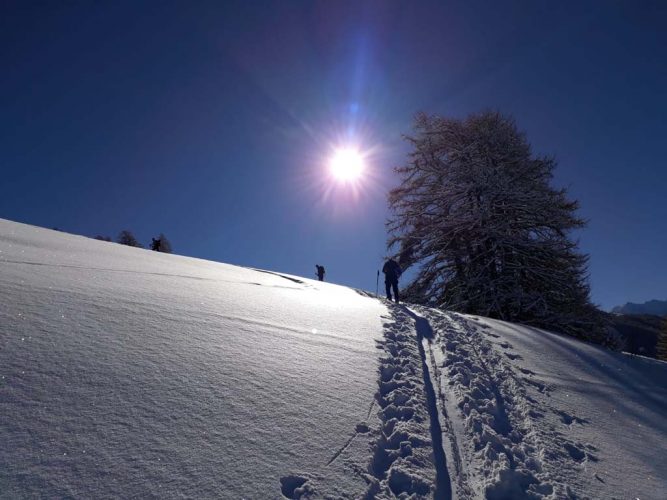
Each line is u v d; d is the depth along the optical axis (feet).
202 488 6.40
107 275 17.62
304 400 10.23
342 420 9.91
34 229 29.01
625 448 12.75
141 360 9.73
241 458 7.39
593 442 12.73
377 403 11.55
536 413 14.06
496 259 54.34
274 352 12.82
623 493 9.94
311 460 8.01
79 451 6.40
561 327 48.39
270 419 8.93
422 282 61.57
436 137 65.57
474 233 56.18
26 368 8.04
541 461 10.77
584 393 17.51
